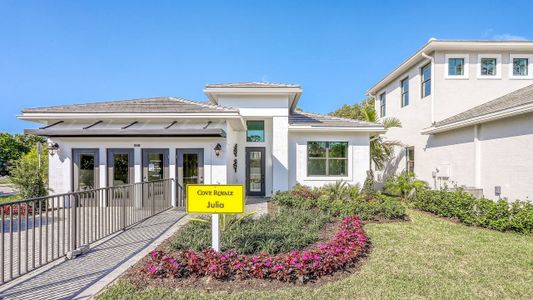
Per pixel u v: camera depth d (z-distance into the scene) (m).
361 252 5.67
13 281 4.44
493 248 6.11
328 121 14.37
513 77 13.36
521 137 9.20
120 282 4.29
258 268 4.41
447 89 13.47
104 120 11.38
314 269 4.50
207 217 8.48
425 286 4.38
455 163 12.41
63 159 11.27
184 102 12.55
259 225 7.01
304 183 13.88
